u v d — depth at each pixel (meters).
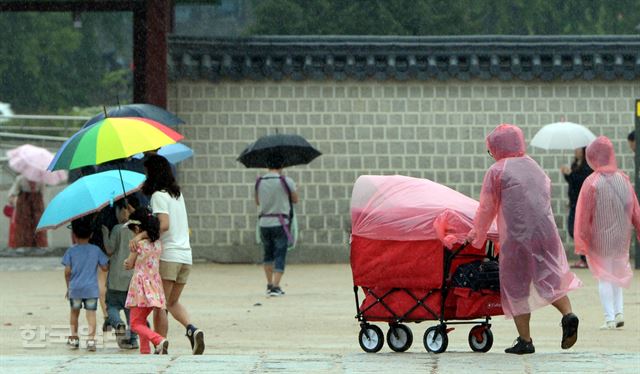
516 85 66.19
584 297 45.69
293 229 47.88
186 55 64.94
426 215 27.17
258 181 47.88
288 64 65.06
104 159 29.16
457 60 65.31
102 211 32.66
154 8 63.56
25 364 23.52
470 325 37.12
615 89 66.12
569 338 26.05
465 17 111.88
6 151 88.56
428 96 66.25
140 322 29.11
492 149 26.73
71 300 32.34
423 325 37.00
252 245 65.69
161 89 63.50
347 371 22.61
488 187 26.28
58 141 91.94
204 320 38.69
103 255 32.44
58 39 131.75
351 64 65.12
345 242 65.88
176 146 36.34
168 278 29.72
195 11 145.25
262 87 65.88
